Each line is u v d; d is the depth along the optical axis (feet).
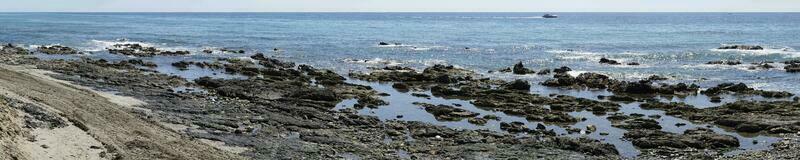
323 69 184.03
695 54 229.25
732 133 94.79
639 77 170.19
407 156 75.92
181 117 90.48
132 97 107.55
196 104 103.81
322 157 72.84
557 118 103.55
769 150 81.82
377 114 107.24
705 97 135.85
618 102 126.93
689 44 286.87
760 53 230.07
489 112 111.45
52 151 54.54
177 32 384.27
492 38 335.06
